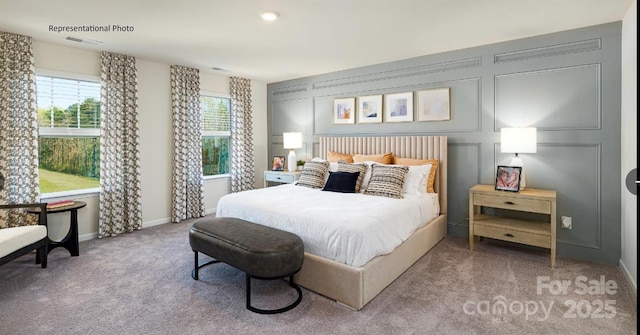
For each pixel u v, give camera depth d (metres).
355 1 2.57
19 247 2.71
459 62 3.88
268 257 2.18
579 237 3.25
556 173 3.34
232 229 2.59
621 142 2.98
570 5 2.65
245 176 5.68
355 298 2.27
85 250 3.53
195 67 4.79
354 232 2.34
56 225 3.75
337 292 2.37
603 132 3.08
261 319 2.16
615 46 3.00
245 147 5.67
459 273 2.89
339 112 5.00
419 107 4.20
